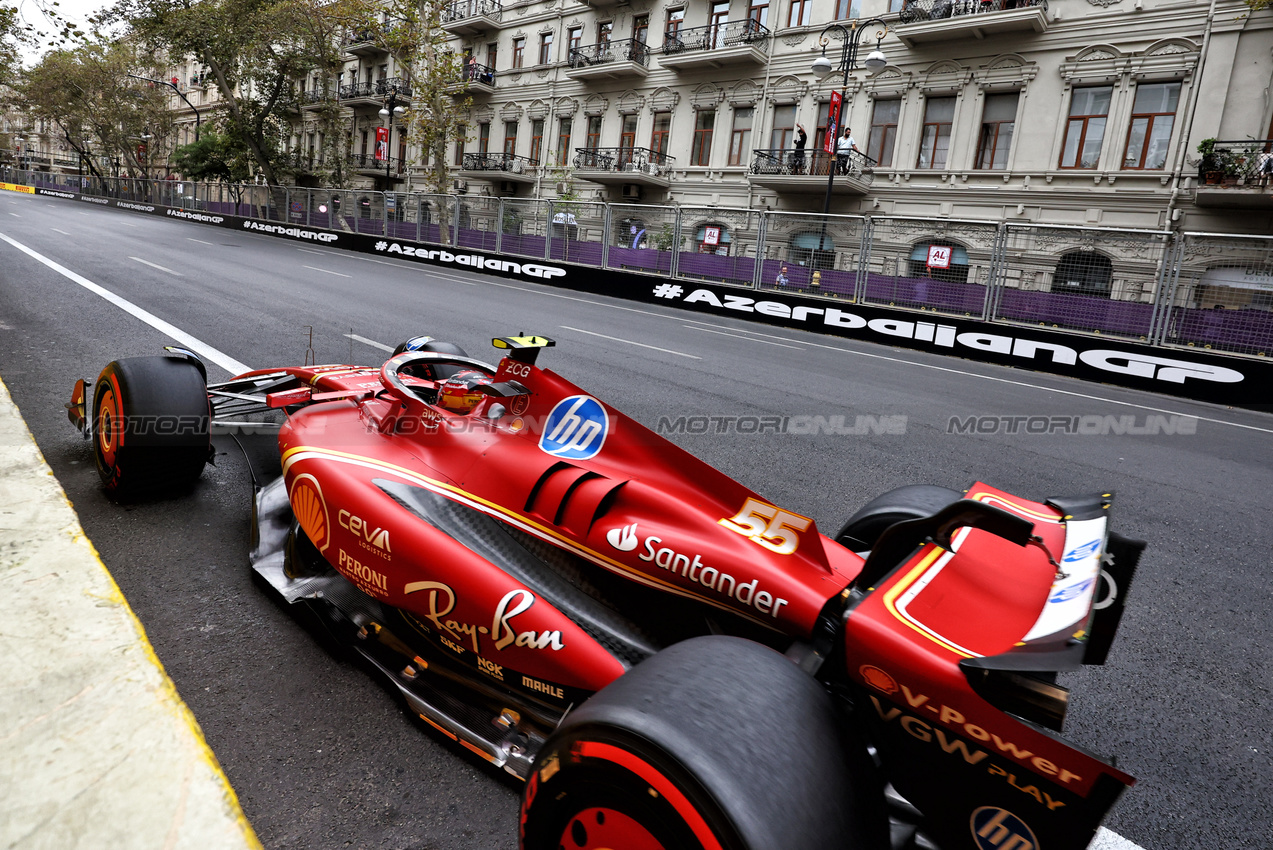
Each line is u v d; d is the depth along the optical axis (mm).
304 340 8148
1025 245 13820
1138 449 7160
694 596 1813
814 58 24547
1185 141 18406
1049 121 20453
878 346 14945
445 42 34281
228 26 35719
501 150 35000
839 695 1619
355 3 31609
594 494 1996
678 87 28141
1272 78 17328
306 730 2049
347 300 12594
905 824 1573
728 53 25531
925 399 8773
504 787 1899
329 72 41094
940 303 14930
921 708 1415
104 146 56281
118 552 2975
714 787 1145
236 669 2293
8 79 20094
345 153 43219
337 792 1839
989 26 20391
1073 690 2691
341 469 2383
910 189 22859
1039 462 6145
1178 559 4188
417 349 4195
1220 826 2021
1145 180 19078
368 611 2420
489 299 15742
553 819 1376
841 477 5059
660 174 28562
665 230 19281
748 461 5289
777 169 25250
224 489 3705
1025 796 1348
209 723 2043
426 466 2371
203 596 2703
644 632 1904
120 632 2131
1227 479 6184
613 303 18297
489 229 23656
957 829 1473
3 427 3906
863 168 23688
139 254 16906
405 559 2057
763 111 26062
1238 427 9258
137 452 3230
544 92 32750
